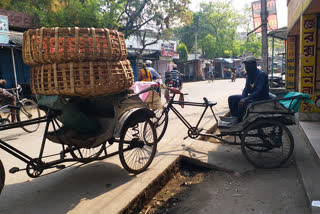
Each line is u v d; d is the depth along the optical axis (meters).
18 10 13.00
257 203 3.05
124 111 3.42
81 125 3.35
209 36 35.94
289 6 8.56
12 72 12.27
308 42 5.83
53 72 2.74
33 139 5.57
